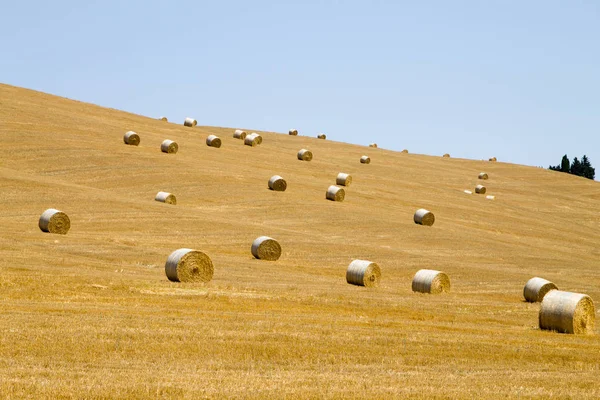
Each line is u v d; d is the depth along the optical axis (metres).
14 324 38.09
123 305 48.34
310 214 118.56
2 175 115.62
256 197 124.94
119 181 125.75
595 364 37.66
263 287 61.78
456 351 38.50
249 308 51.06
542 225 148.50
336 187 133.12
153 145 156.38
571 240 138.62
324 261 89.19
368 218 120.31
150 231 95.81
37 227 90.88
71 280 55.47
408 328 46.31
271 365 33.12
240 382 28.52
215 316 45.91
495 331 47.75
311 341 38.66
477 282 81.94
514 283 82.75
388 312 54.12
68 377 28.16
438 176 194.50
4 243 74.06
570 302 48.50
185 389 26.70
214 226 101.44
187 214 106.75
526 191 195.25
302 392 27.03
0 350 32.72
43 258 67.00
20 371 28.84
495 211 154.38
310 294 59.06
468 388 29.30
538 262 103.62
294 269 81.31
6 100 171.75
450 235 116.06
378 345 38.81
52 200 105.94
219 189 126.81
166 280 62.41
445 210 144.12
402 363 35.31
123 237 90.62
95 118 177.75
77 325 38.88
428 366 34.75
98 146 144.50
